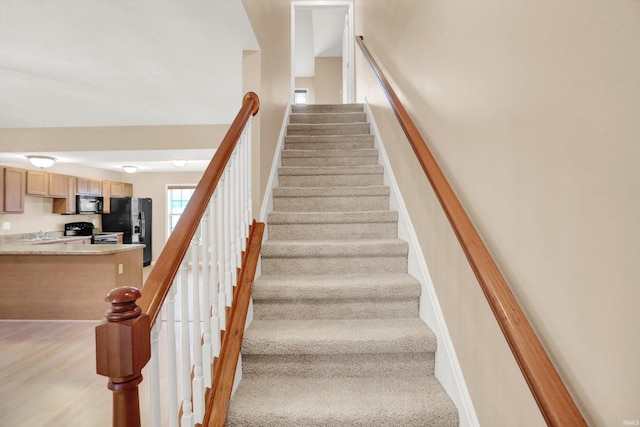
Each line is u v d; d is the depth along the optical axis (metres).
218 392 1.31
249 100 2.04
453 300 1.42
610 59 0.64
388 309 1.83
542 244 0.85
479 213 1.17
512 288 0.98
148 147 4.20
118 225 7.49
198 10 1.85
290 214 2.35
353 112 4.19
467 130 1.26
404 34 2.24
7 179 5.18
